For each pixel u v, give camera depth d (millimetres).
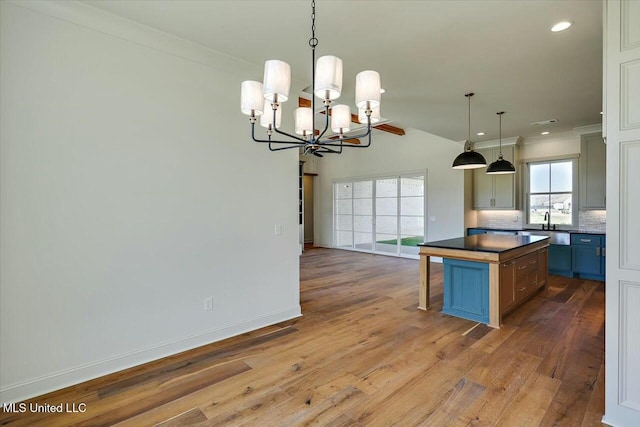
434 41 2812
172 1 2279
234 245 3283
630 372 1897
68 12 2324
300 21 2521
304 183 10492
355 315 3895
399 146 8125
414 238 7902
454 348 2969
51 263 2297
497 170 4910
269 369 2605
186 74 2945
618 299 1929
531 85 3773
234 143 3283
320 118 6293
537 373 2520
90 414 2047
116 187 2566
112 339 2555
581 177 5785
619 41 1892
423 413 2051
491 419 1991
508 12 2398
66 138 2350
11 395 2160
